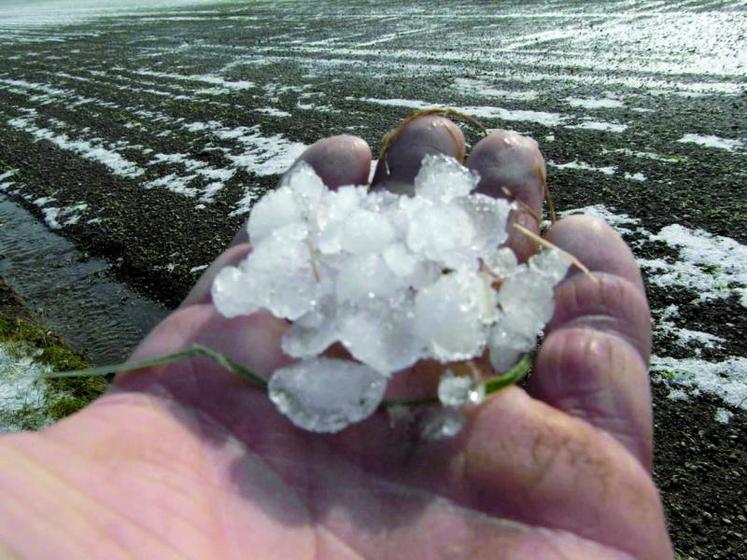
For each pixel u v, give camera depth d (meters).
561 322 0.11
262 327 0.11
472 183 0.13
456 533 0.09
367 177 0.15
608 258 0.11
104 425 0.09
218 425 0.10
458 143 0.16
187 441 0.10
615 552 0.08
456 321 0.10
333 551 0.09
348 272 0.11
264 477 0.09
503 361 0.11
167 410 0.10
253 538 0.09
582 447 0.09
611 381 0.10
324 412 0.10
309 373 0.10
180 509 0.09
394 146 0.16
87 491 0.08
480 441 0.09
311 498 0.09
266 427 0.10
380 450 0.09
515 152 0.15
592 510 0.08
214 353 0.10
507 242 0.13
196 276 0.24
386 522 0.09
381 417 0.10
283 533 0.09
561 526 0.08
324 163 0.15
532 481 0.09
